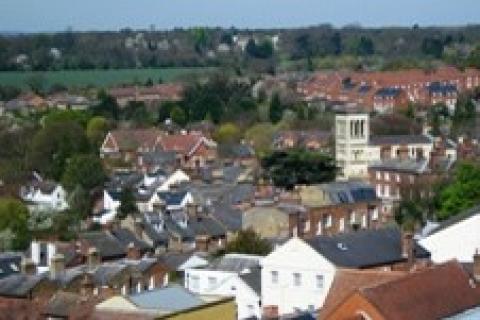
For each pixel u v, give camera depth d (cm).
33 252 19762
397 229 18300
